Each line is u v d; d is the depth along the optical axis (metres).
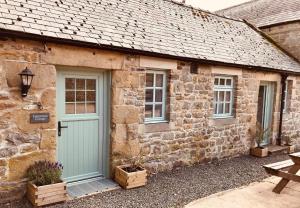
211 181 5.59
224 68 6.96
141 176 5.09
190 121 6.44
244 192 4.94
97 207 4.22
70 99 4.89
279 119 8.88
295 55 9.89
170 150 6.12
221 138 7.20
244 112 7.74
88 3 5.76
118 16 5.96
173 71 5.95
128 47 5.03
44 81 4.33
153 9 7.21
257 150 7.84
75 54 4.60
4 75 3.99
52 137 4.47
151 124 5.77
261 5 12.75
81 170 5.16
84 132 5.11
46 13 4.71
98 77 5.16
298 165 4.74
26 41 4.13
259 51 8.67
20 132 4.17
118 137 5.29
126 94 5.32
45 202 4.06
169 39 6.23
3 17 4.04
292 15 10.16
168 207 4.32
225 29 8.82
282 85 8.71
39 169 4.28
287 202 4.51
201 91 6.57
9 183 4.12
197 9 8.88
